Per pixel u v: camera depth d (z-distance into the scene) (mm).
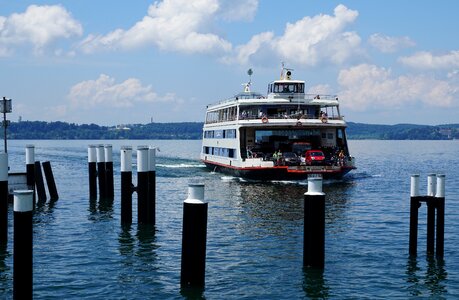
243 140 65562
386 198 50125
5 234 31109
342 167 59906
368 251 29609
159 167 87312
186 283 22391
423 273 25641
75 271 25969
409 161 121500
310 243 25109
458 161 121250
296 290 23297
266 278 24766
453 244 31141
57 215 40781
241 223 37250
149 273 25594
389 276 25234
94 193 49062
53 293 23016
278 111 66938
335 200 48438
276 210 42406
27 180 43844
